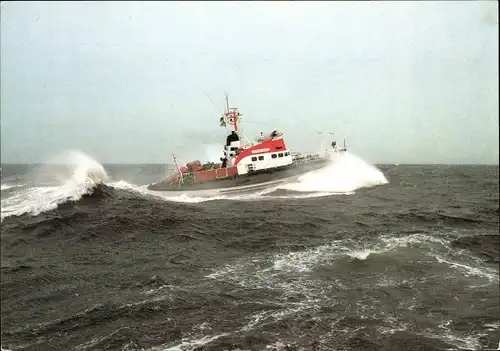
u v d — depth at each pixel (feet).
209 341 31.55
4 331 34.73
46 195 91.97
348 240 59.26
